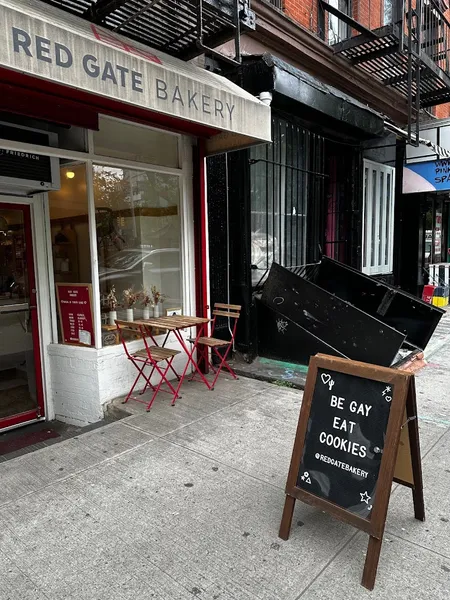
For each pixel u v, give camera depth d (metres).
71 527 2.54
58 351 4.51
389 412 2.17
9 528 2.54
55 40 2.45
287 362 5.58
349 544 2.36
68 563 2.25
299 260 6.96
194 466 3.20
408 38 6.52
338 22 7.34
